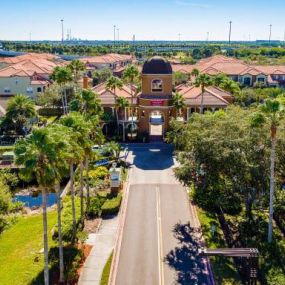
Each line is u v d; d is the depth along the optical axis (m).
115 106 93.56
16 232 54.12
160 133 96.88
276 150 48.44
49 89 118.56
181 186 67.25
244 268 42.69
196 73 134.88
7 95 133.62
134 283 41.81
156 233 51.88
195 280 42.25
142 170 74.62
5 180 66.94
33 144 34.03
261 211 55.75
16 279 42.00
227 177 51.47
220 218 55.28
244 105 111.88
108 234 51.69
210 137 48.50
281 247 46.44
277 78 149.50
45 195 35.78
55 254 45.66
